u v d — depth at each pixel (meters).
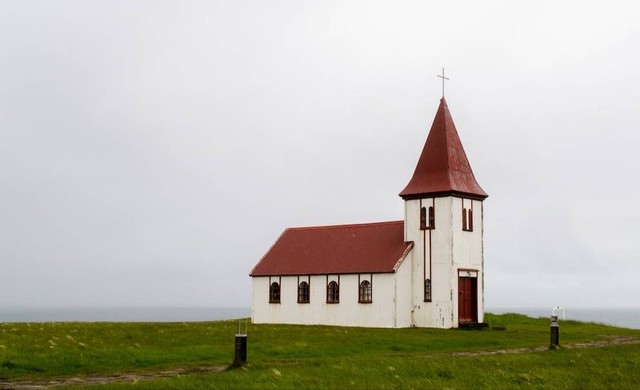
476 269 62.78
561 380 29.44
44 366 30.52
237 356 30.38
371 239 67.38
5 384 26.67
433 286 61.34
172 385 25.19
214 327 53.09
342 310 64.88
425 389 26.39
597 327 62.78
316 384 26.17
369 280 63.25
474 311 62.19
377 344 41.91
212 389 24.70
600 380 29.81
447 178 61.84
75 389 24.42
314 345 39.84
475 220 63.38
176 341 39.81
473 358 34.19
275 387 25.22
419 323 61.91
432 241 61.88
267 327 55.62
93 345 36.84
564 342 45.06
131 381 26.86
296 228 75.88
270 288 70.88
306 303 67.69
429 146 64.19
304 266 68.81
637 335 51.53
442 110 64.50
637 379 30.22
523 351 39.75
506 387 27.56
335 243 69.69
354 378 27.67
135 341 39.41
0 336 39.34
